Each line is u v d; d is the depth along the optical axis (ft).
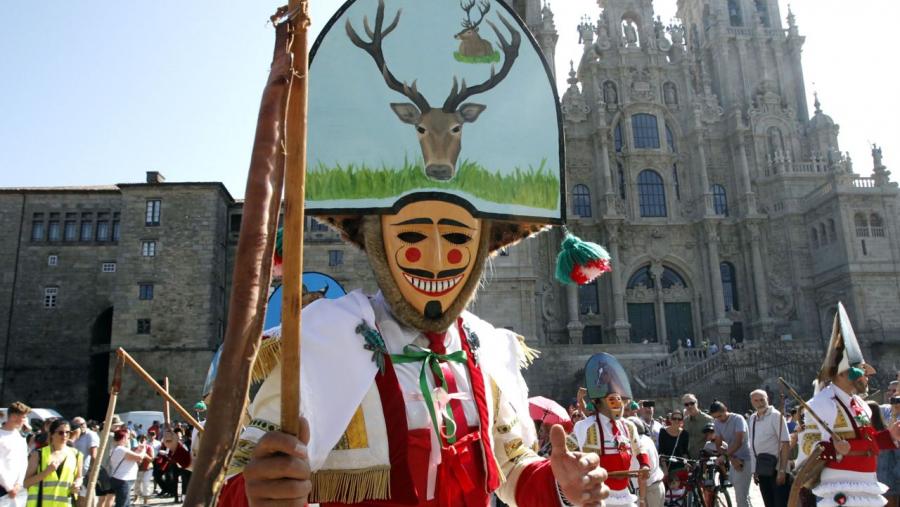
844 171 164.66
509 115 9.37
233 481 6.24
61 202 149.59
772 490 33.22
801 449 22.81
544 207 9.27
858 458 21.72
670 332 162.30
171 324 128.98
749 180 168.66
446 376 8.23
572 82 174.91
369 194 8.56
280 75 5.42
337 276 128.77
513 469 8.62
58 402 139.74
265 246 5.04
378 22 9.17
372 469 7.17
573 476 7.08
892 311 149.28
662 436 37.63
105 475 38.75
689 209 169.89
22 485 29.17
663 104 174.91
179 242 132.57
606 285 161.07
